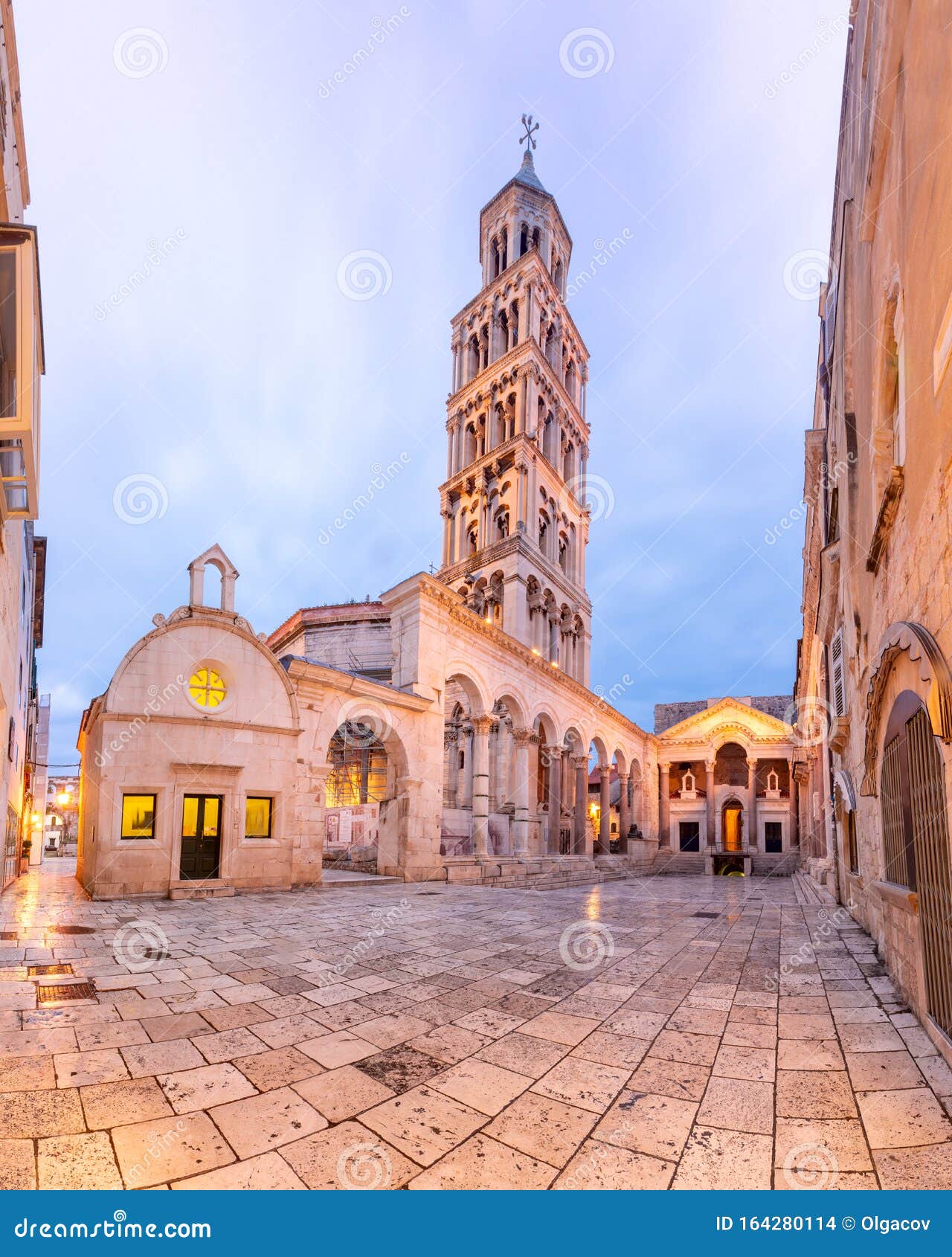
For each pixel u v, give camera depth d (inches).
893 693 270.2
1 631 463.2
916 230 224.5
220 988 292.0
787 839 1800.0
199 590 684.1
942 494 200.4
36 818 1409.9
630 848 1604.3
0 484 255.1
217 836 658.2
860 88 343.0
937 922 223.5
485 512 1523.1
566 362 1804.9
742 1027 249.4
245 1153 150.2
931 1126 164.7
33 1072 194.5
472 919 536.4
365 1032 239.3
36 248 243.0
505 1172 142.9
